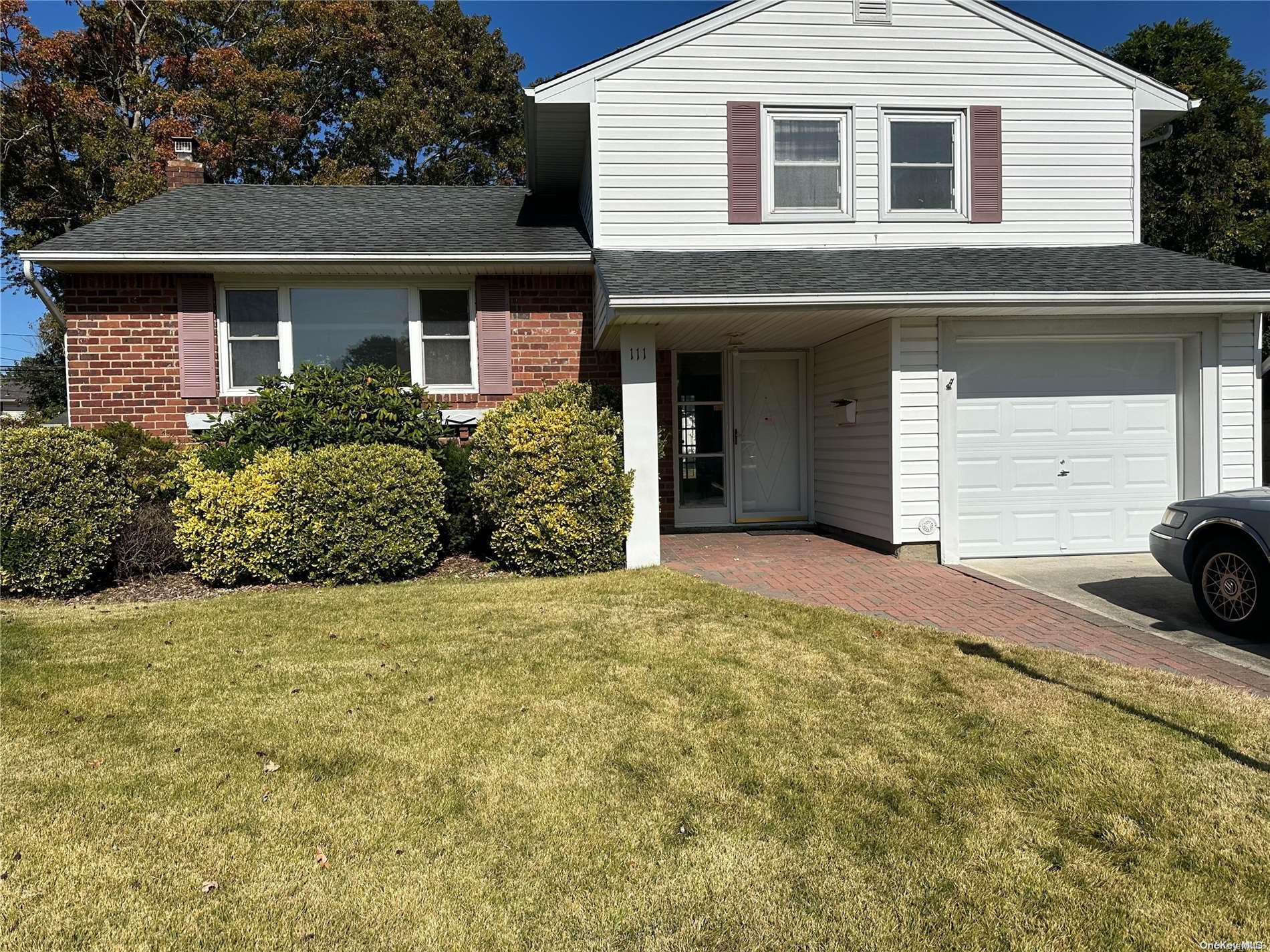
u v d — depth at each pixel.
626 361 7.96
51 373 25.66
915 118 8.91
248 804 3.14
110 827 2.96
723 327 8.51
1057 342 8.41
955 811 3.06
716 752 3.59
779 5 8.72
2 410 29.64
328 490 7.30
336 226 9.71
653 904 2.52
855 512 9.48
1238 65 19.23
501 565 8.03
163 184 17.06
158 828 2.96
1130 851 2.78
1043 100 9.00
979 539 8.42
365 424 8.23
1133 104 9.09
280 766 3.47
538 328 9.59
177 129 18.17
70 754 3.58
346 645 5.25
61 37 18.30
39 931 2.38
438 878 2.67
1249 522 5.30
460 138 23.25
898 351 8.17
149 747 3.67
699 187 8.76
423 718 4.00
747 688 4.38
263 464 7.43
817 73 8.77
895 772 3.38
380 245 8.90
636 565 8.00
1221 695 4.21
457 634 5.47
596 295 9.30
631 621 5.75
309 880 2.65
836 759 3.51
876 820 3.01
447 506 8.54
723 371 11.01
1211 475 8.34
